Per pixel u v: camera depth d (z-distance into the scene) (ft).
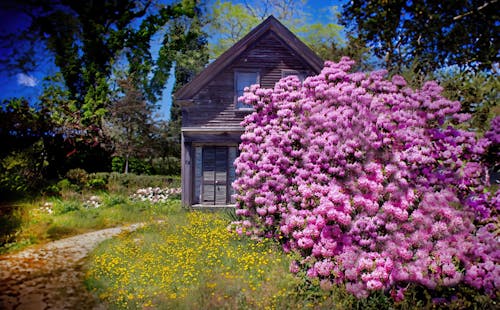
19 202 44.86
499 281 17.40
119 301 18.81
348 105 23.41
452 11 39.45
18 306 18.63
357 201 19.52
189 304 17.98
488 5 37.32
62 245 30.27
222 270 21.88
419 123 20.97
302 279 20.08
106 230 35.78
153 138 84.12
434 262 18.10
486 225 19.21
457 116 21.13
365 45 45.32
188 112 46.32
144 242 28.40
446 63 39.60
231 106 46.50
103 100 73.20
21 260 26.35
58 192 50.96
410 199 19.11
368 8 43.04
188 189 45.75
